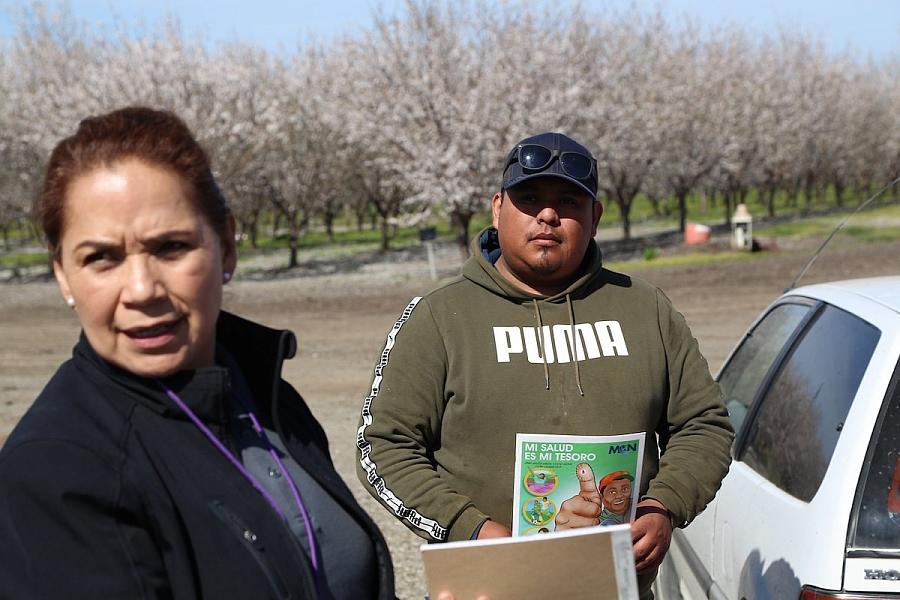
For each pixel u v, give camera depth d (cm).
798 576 240
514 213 250
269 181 3103
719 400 258
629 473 240
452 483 245
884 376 255
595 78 3030
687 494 239
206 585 141
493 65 2672
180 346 150
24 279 2888
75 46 3653
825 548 235
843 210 4294
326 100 3244
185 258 149
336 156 3300
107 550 132
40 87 3247
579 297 253
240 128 2917
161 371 148
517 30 2703
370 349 1345
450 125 2552
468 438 244
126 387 147
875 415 249
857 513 236
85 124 151
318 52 3962
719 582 306
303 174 3133
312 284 2391
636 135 3262
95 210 144
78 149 147
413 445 245
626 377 244
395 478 238
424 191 2628
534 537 181
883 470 240
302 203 3209
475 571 183
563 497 237
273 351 169
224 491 147
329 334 1530
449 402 246
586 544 181
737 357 416
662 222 4428
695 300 1694
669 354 255
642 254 2731
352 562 165
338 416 899
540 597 183
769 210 4372
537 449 237
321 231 4959
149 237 145
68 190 145
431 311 251
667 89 3694
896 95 5447
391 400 246
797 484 270
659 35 4084
